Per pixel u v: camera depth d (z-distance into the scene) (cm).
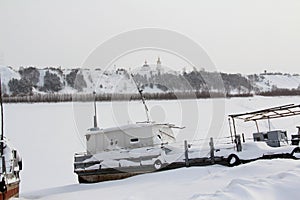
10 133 4225
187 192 1016
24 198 1520
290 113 2198
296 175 714
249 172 1114
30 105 6216
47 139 3862
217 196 640
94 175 1953
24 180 2242
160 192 1086
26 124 4750
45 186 2017
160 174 1664
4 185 1165
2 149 1352
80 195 1416
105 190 1466
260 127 4022
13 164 1387
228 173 1158
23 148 3462
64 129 4369
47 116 5216
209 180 1144
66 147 3469
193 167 1723
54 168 2631
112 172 1931
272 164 1136
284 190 641
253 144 1766
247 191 638
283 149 1683
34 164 2794
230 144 1848
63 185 1994
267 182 687
